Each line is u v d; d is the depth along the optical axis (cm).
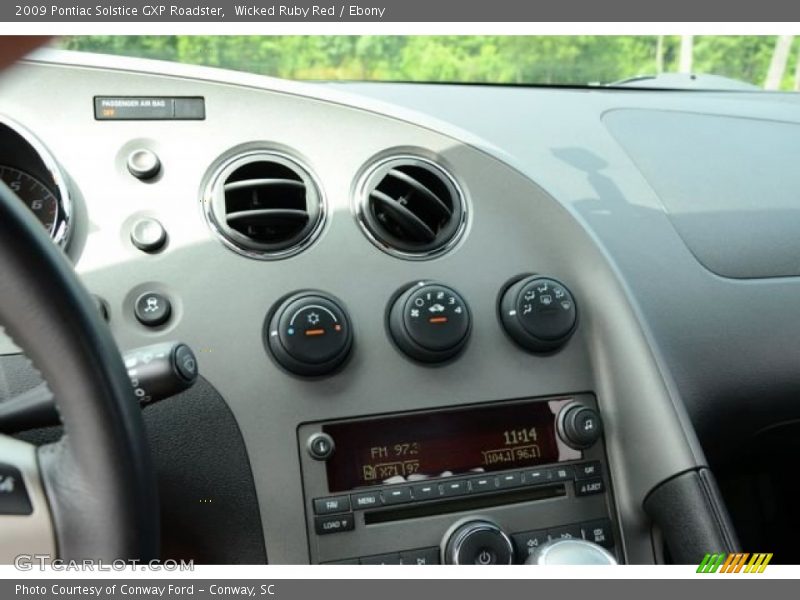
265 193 93
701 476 89
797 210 126
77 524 54
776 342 119
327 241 92
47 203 89
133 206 89
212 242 89
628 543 92
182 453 84
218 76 94
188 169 91
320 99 96
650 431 92
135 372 70
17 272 49
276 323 86
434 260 94
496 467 89
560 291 93
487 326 93
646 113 135
